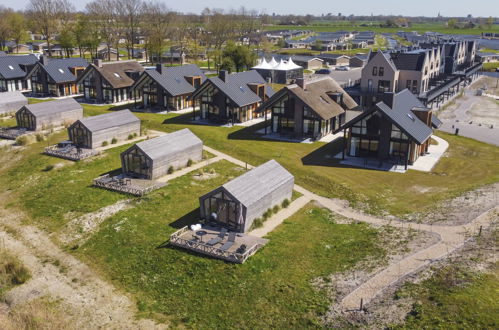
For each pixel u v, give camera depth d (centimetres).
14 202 4459
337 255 3206
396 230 3509
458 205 3878
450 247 3106
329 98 6662
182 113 7862
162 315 2750
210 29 19688
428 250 3091
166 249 3403
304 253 3266
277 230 3666
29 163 5419
